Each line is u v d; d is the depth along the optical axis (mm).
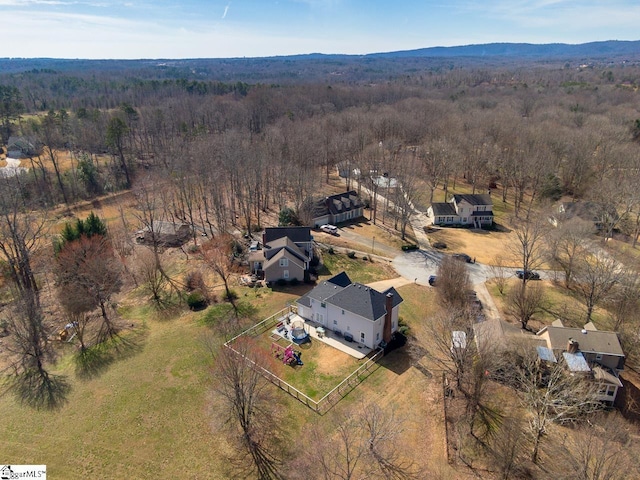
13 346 43531
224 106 162875
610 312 51094
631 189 73875
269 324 47469
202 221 77062
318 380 38906
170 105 164750
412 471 30266
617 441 31156
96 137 118688
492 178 108375
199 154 88812
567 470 28562
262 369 37344
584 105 157750
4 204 58125
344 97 198375
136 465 30578
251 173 81875
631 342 43531
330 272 61250
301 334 44625
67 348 43969
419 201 94625
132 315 50000
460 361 36438
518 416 34906
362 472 29844
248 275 59594
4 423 34281
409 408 35969
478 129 119938
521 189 93438
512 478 29562
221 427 33625
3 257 64312
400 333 46062
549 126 113625
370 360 41719
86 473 30000
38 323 42969
